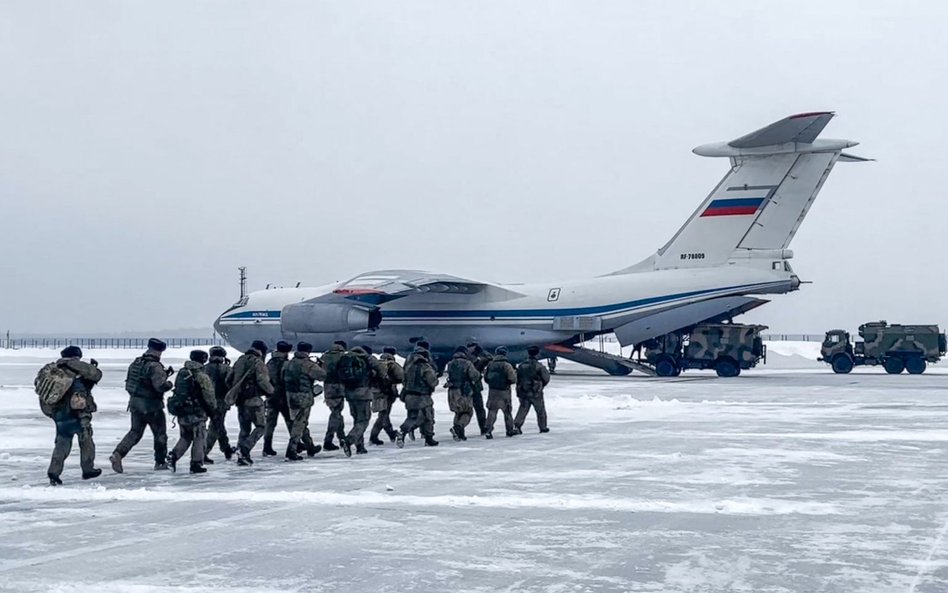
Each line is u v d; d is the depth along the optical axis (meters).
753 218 36.75
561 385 33.22
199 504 10.20
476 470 12.88
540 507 9.91
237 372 13.76
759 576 7.08
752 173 36.72
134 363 13.14
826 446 15.27
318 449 14.99
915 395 27.47
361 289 36.78
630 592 6.66
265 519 9.30
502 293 39.84
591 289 38.72
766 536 8.48
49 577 7.05
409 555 7.76
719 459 13.73
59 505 10.20
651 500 10.30
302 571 7.24
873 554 7.78
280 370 14.48
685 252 37.91
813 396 27.22
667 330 37.66
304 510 9.79
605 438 16.97
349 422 21.09
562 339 39.31
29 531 8.76
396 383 16.36
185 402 12.84
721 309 36.97
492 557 7.69
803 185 36.16
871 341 42.69
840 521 9.15
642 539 8.36
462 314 40.28
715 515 9.47
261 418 13.73
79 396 11.80
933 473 12.28
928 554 7.78
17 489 11.30
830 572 7.19
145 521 9.23
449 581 6.95
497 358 17.56
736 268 36.81
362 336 41.25
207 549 7.98
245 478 12.36
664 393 28.72
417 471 12.85
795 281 36.28
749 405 24.06
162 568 7.33
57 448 11.76
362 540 8.33
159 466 13.27
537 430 18.83
